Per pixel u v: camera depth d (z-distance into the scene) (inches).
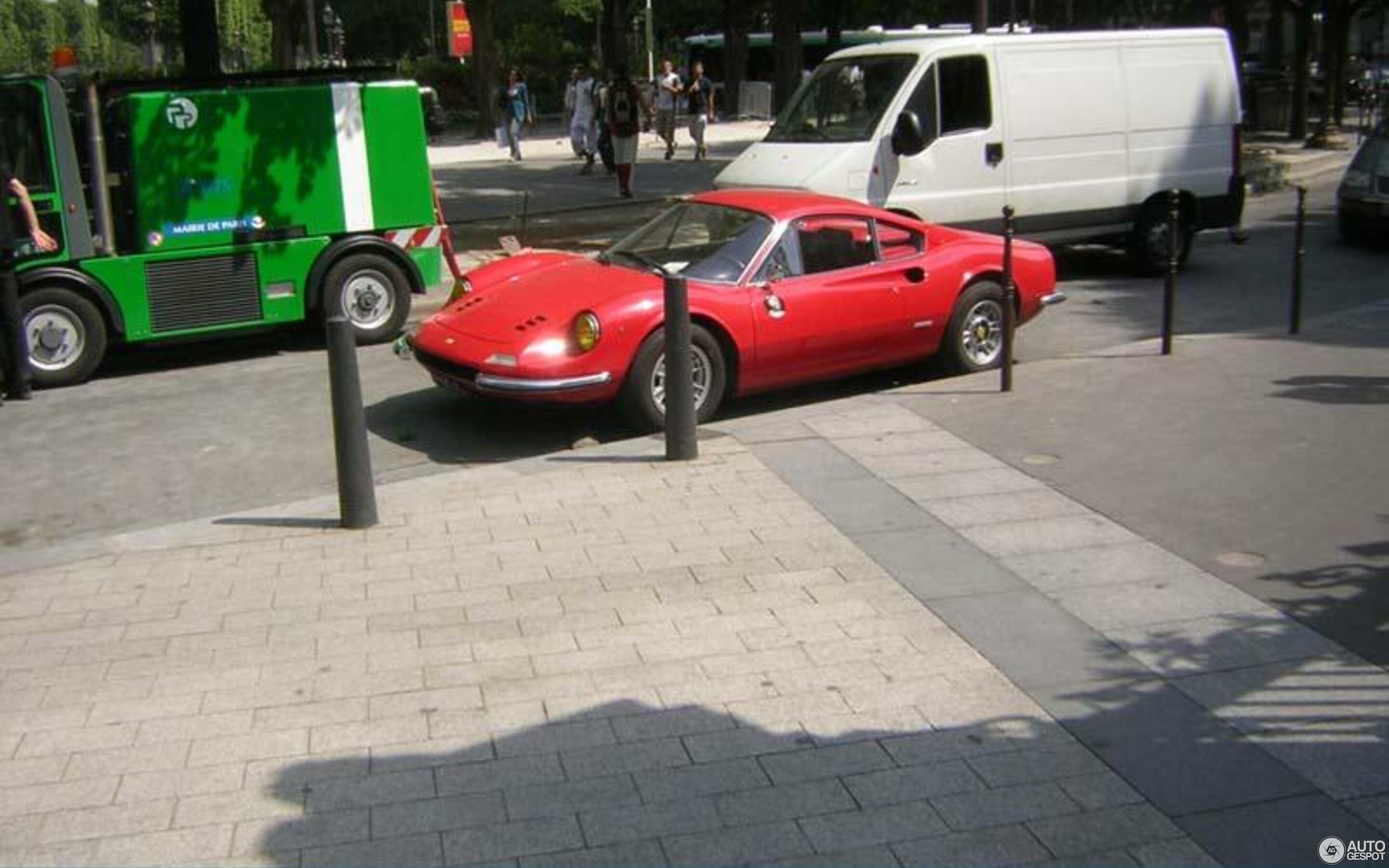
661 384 333.4
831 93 514.0
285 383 418.0
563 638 214.4
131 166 430.9
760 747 178.1
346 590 238.4
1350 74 1781.5
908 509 269.9
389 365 436.8
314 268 460.4
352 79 470.0
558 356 321.4
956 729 181.6
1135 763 171.3
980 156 502.0
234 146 442.9
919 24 1879.9
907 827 158.7
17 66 2790.4
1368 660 197.8
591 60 2220.7
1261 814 159.6
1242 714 183.3
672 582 235.9
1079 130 522.9
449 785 170.9
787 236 353.1
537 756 177.6
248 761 178.5
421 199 475.8
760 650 207.8
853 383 394.6
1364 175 625.0
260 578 246.7
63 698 200.1
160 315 438.9
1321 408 325.7
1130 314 478.0
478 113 1491.1
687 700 191.8
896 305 363.6
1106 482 280.7
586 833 159.0
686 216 373.1
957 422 330.6
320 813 165.2
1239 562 235.9
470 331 337.4
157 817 165.3
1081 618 215.5
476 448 338.0
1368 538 243.8
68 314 421.1
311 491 310.0
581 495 285.6
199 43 583.8
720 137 1378.0
